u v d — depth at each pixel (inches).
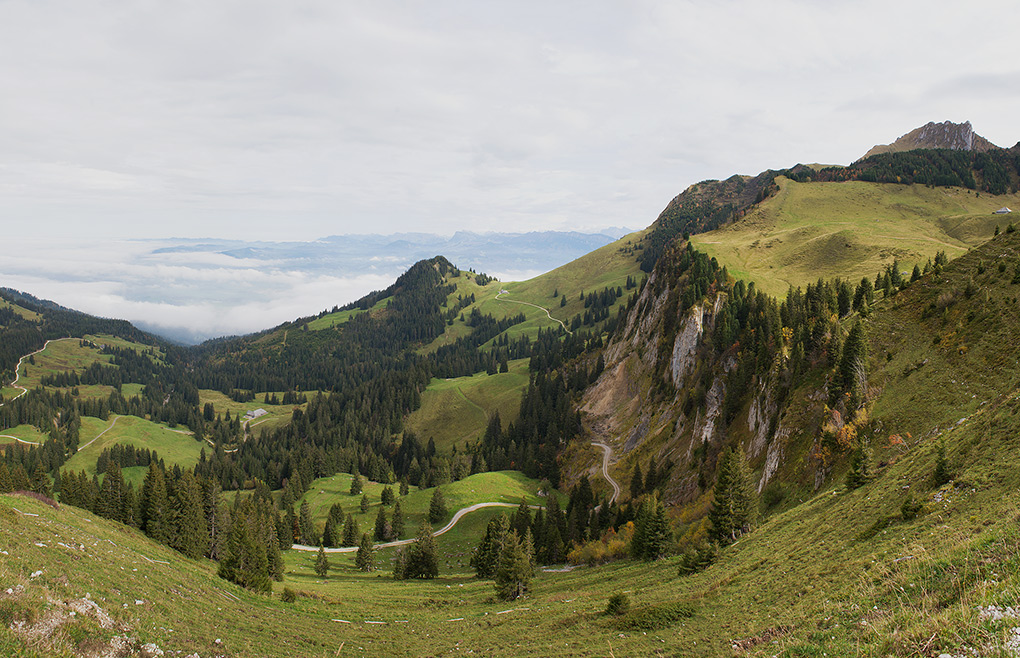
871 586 998.4
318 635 1857.8
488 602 2805.1
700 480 4566.9
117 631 1202.0
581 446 7455.7
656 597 1892.2
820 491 2856.8
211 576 2357.3
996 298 2859.3
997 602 615.2
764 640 1031.0
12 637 941.2
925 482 1654.8
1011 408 1660.9
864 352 3196.4
